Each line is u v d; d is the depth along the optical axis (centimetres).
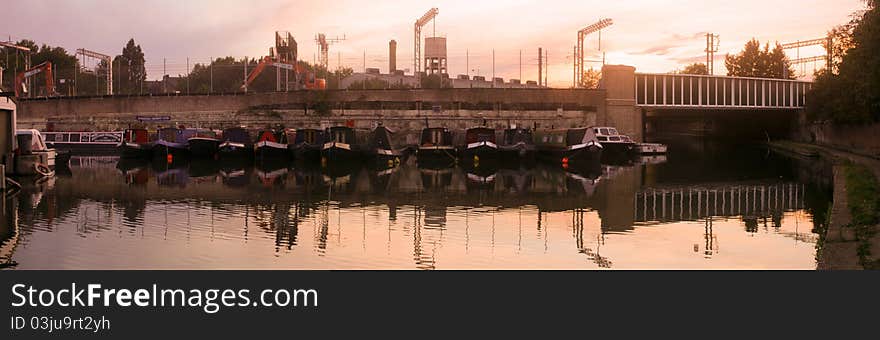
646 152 7438
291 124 8156
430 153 6412
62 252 2048
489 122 7975
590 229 2514
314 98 8106
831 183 4378
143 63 16200
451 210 3009
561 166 5809
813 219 2825
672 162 6328
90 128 8538
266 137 6469
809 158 6788
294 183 4222
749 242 2273
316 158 6253
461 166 5772
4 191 3591
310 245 2172
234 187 3950
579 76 10038
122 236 2309
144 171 5081
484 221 2692
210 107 8369
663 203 3325
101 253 2028
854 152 6706
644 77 8231
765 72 12275
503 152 6206
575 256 2031
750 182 4447
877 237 1864
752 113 10362
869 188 2941
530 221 2702
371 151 6053
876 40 4416
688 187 4106
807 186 4188
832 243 1886
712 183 4369
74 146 7444
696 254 2070
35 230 2423
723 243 2253
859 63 4788
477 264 1909
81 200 3281
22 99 8706
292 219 2716
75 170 5122
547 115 7994
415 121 8006
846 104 6594
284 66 10619
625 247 2177
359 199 3400
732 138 11800
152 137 6888
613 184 4256
